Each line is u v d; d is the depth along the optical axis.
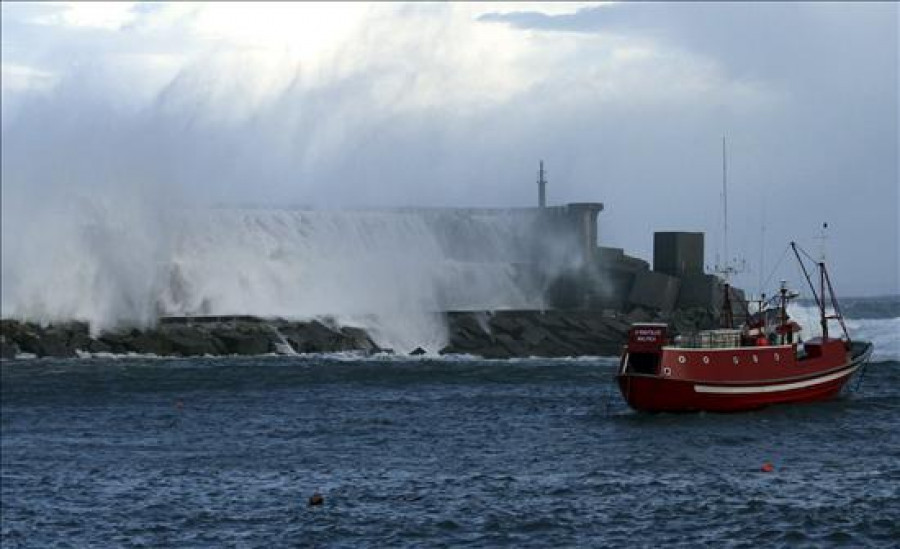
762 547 126.25
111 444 194.38
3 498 156.25
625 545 128.12
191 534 137.62
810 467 164.25
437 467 170.50
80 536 138.25
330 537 134.25
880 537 128.50
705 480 156.62
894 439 185.00
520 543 130.12
